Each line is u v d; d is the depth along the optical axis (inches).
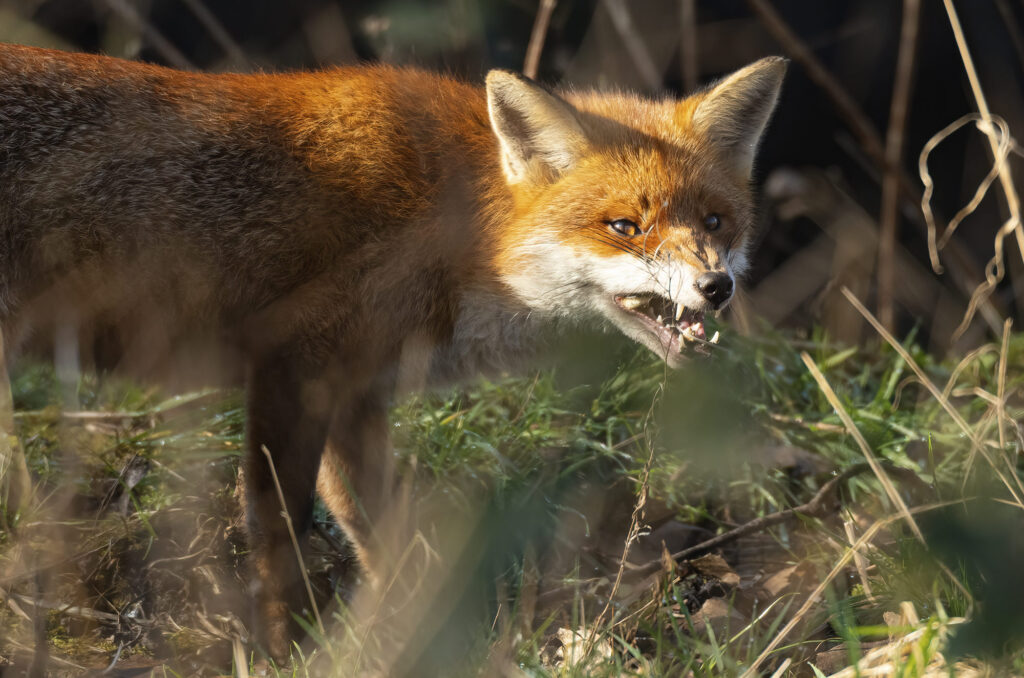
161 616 364.5
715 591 370.9
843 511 395.2
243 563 387.5
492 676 283.4
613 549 404.5
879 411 474.0
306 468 363.9
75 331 372.5
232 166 375.6
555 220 395.5
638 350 460.4
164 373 392.2
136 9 706.2
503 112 391.5
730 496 430.6
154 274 371.9
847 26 983.0
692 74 679.7
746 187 433.1
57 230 360.5
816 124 992.2
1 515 377.1
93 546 379.6
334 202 376.2
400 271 380.2
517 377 437.7
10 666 323.9
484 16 682.2
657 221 390.3
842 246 751.7
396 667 282.7
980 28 907.4
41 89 366.0
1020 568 237.0
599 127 406.6
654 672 296.4
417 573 340.2
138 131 369.7
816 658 311.7
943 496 355.3
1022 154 416.2
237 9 856.9
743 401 430.3
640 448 433.4
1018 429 370.6
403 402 436.1
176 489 411.8
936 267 422.3
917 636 276.7
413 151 389.1
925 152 426.9
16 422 447.2
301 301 368.5
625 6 722.2
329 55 689.6
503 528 249.9
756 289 711.7
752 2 681.6
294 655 343.0
